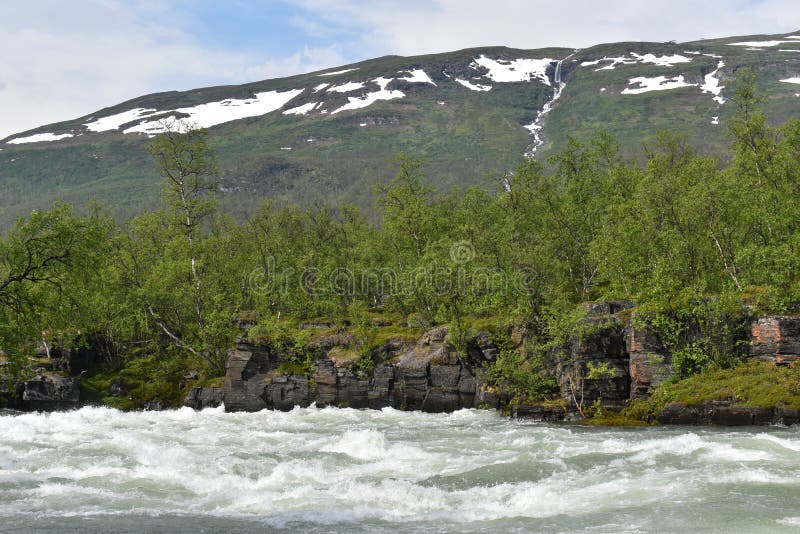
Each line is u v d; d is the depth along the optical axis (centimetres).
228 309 7150
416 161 8850
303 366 6378
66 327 6800
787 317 4138
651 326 4481
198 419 5172
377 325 7012
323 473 2717
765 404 3750
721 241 5416
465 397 5597
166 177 7550
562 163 7562
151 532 1975
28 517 2131
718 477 2356
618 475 2506
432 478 2589
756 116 6125
